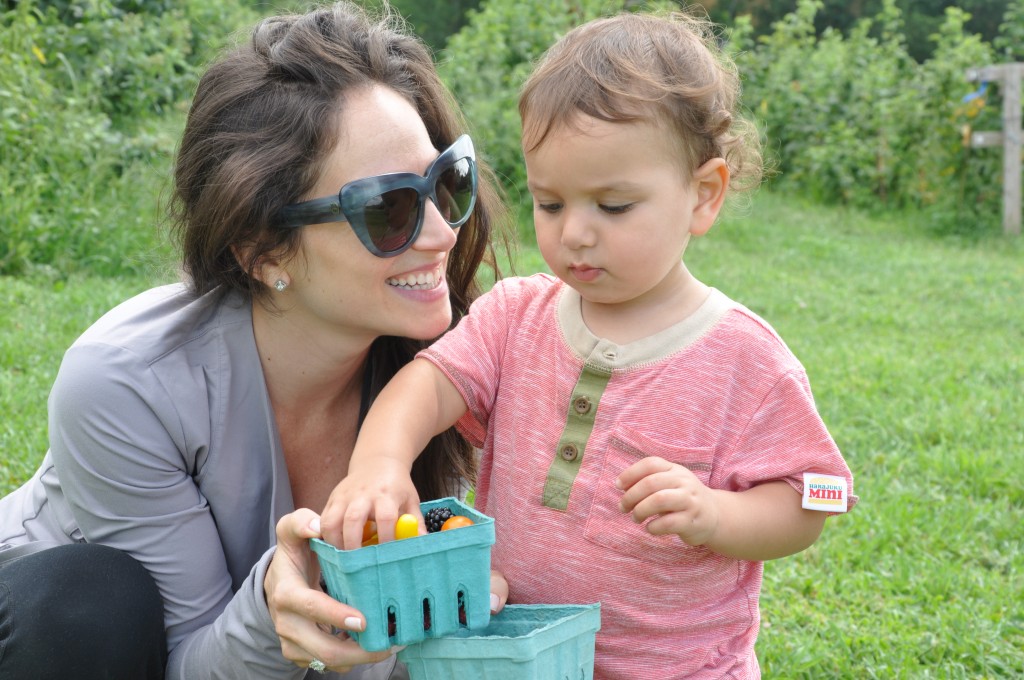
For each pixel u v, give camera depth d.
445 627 1.79
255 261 2.13
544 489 2.08
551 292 2.23
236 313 2.28
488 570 1.82
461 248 2.47
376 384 2.49
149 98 9.00
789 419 2.02
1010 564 3.87
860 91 12.44
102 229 6.97
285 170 2.06
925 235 10.99
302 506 2.54
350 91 2.11
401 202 2.07
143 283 6.62
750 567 2.14
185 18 10.09
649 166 1.93
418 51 2.34
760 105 12.61
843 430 5.09
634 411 2.04
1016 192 10.89
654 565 2.03
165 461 2.22
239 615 2.02
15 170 7.02
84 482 2.21
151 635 2.13
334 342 2.27
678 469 1.88
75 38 8.69
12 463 3.85
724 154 2.09
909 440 5.08
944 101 11.67
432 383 2.16
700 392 2.03
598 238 1.95
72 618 2.03
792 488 2.01
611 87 1.92
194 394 2.23
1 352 5.06
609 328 2.10
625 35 2.05
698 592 2.07
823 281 8.63
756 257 9.48
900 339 6.98
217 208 2.10
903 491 4.41
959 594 3.61
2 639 2.01
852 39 13.52
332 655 1.82
